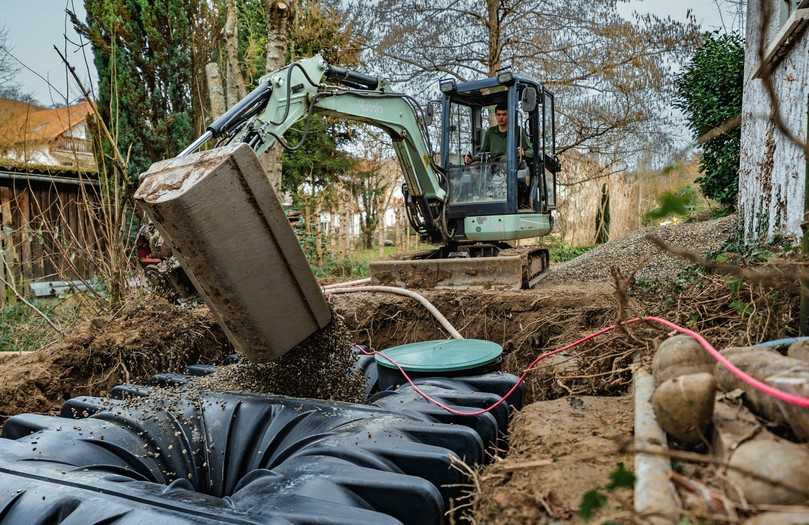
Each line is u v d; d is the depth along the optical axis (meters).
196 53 8.64
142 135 12.78
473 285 6.70
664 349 1.99
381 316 6.29
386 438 2.59
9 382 4.23
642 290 4.55
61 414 3.46
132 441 2.80
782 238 4.52
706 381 1.53
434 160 7.35
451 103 7.76
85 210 6.23
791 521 1.12
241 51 16.52
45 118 10.91
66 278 6.52
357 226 19.31
